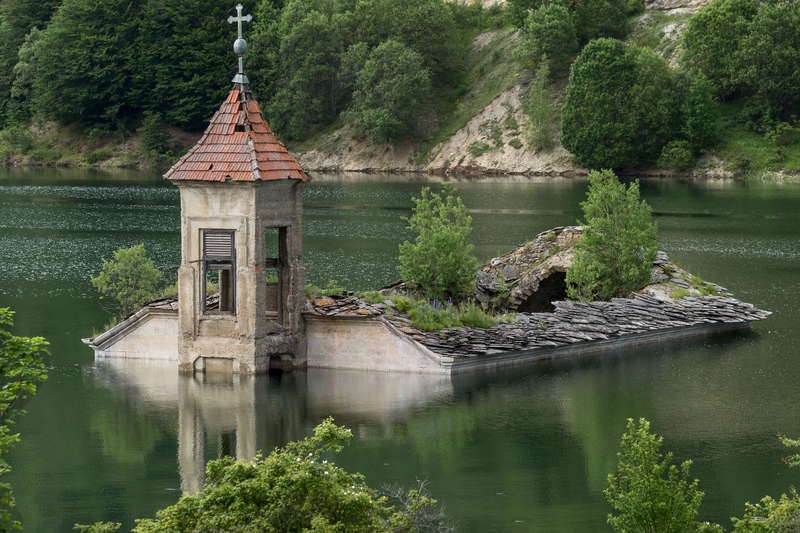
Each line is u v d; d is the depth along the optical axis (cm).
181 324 7875
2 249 14738
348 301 8244
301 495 4281
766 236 16600
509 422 6981
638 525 4862
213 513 4241
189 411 7188
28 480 6053
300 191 7944
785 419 7062
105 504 5706
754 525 4716
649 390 7731
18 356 4219
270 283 8312
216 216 7662
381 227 17475
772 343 9169
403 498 5691
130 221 18088
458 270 9606
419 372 7969
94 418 7088
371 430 6838
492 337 8331
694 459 6375
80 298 11225
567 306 9294
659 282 10150
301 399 7400
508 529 5359
